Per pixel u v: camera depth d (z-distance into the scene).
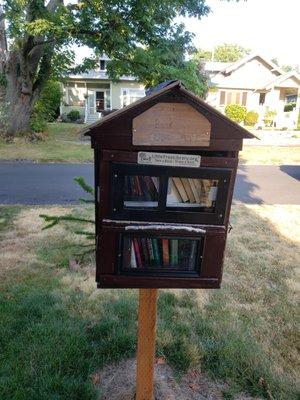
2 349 2.28
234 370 2.19
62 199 5.68
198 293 3.09
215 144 1.34
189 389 2.07
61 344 2.33
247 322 2.70
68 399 1.94
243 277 3.41
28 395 1.93
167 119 1.30
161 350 2.34
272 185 7.43
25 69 10.84
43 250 3.74
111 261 1.46
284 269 3.60
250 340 2.48
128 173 1.34
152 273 1.49
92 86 21.38
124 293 3.02
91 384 2.04
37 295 2.89
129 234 1.41
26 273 3.27
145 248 1.50
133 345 2.36
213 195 1.42
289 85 21.45
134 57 10.05
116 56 10.23
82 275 3.28
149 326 1.72
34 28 9.23
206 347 2.37
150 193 1.42
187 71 10.26
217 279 1.51
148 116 1.29
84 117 21.09
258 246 4.15
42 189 6.29
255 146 13.40
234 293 3.12
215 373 2.19
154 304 1.69
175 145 1.33
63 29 9.55
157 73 9.91
